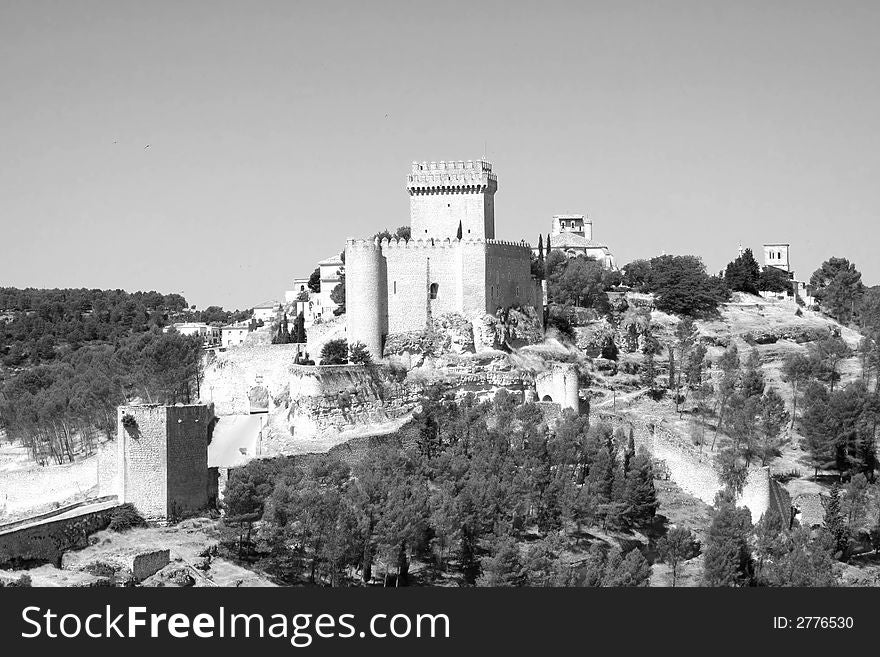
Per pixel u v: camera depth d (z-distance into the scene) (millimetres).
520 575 171875
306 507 175750
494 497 193625
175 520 182500
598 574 175000
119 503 183875
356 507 180500
